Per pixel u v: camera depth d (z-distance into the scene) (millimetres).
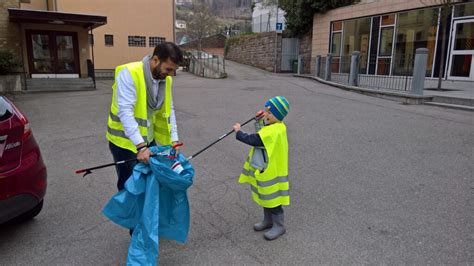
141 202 2715
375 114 8953
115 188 4539
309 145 6266
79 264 2945
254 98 11992
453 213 3707
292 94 12914
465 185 4426
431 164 5195
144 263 2598
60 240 3309
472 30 13266
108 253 3104
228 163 5426
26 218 3586
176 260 2986
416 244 3154
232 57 31578
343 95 12633
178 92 13836
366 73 17141
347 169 5062
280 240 3279
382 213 3744
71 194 4348
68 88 16766
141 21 23266
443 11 12828
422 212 3742
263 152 3238
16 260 2994
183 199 2811
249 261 2969
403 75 14633
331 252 3072
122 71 2791
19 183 3080
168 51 2764
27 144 3201
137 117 2857
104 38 22484
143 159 2678
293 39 23297
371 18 17266
